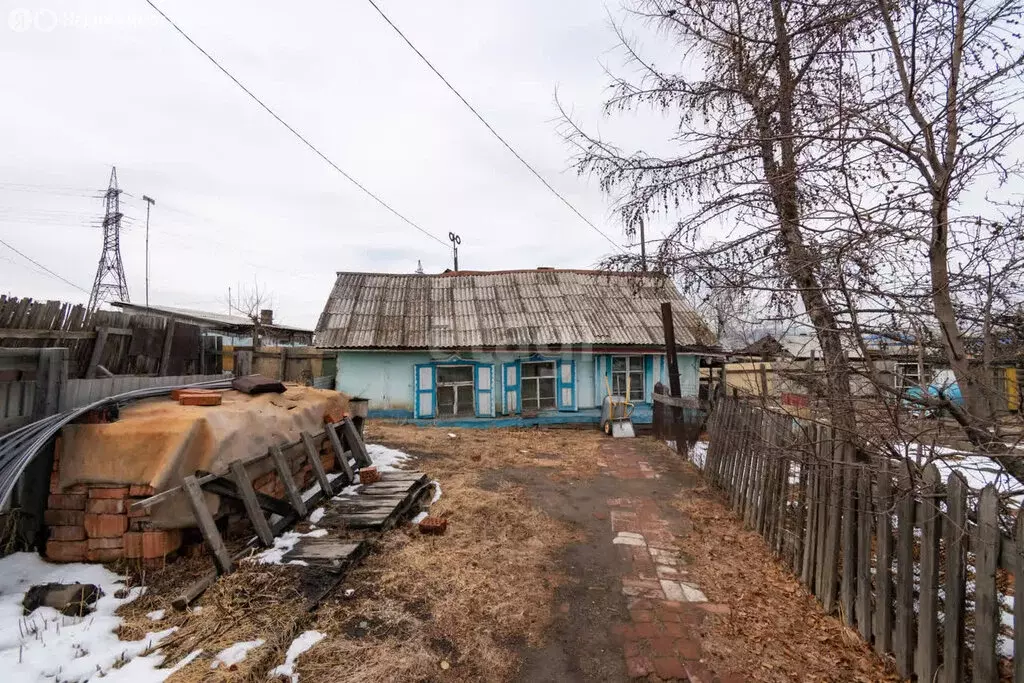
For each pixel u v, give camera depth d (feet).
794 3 11.39
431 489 19.57
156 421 11.75
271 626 9.60
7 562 10.85
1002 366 9.71
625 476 23.36
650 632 10.68
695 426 25.68
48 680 7.78
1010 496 7.55
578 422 39.01
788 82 12.78
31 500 11.23
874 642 9.94
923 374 9.31
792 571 13.47
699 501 19.52
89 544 11.19
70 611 9.49
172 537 11.51
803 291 10.77
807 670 9.39
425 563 13.05
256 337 50.19
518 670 9.37
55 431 10.79
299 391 19.99
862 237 9.20
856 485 10.71
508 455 27.17
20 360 11.26
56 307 13.47
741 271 11.38
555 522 16.92
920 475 8.64
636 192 13.11
